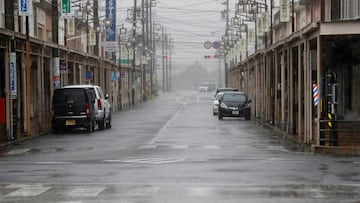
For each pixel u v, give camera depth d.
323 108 34.34
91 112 49.00
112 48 90.19
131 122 61.94
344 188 21.30
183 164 27.98
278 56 52.56
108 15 90.06
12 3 42.38
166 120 64.81
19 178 23.97
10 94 40.94
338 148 32.94
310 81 36.34
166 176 24.20
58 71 52.12
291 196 19.69
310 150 34.09
